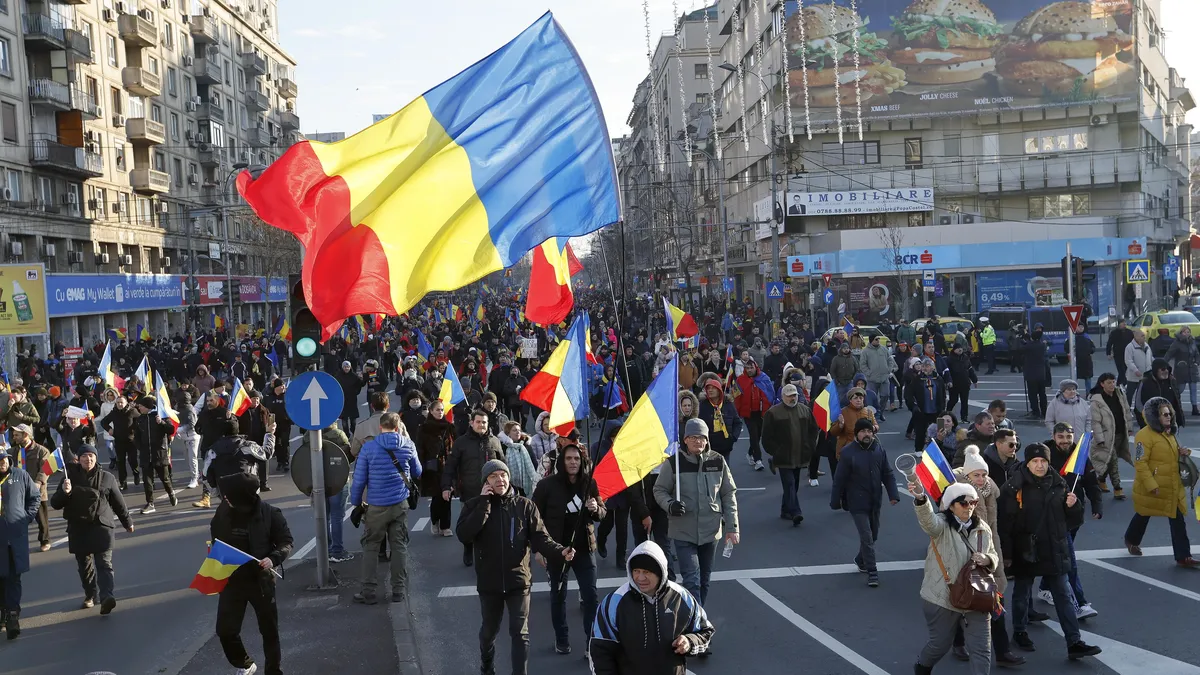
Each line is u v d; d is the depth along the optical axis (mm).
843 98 56656
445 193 7617
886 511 13906
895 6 56469
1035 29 56531
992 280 44031
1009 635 8555
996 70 56531
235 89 77500
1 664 8781
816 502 14727
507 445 11305
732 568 11008
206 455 16234
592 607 8672
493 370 22891
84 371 28984
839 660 8000
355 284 7543
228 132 75438
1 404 19391
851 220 57781
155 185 58625
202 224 68312
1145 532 12016
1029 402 22750
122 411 18328
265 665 7996
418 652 8586
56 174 49250
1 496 9500
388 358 35656
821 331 41969
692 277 80062
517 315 49062
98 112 53312
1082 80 56531
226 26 75938
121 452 18391
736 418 17609
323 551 10539
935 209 57562
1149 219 57938
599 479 8359
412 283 7570
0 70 45000
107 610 10258
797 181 57156
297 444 24000
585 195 7801
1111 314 39125
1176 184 81188
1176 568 10367
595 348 26594
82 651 9094
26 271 29328
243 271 76188
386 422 10141
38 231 46875
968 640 6961
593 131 7832
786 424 13180
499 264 7672
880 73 56656
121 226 55875
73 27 51281
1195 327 33938
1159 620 8711
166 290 55031
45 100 47594
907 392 18125
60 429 18453
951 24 56562
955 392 21344
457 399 15344
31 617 10297
